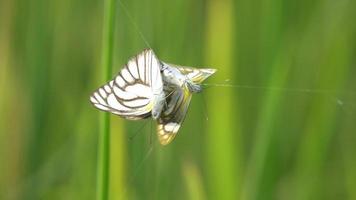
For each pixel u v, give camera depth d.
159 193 1.21
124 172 1.18
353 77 1.26
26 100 1.25
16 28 1.26
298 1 1.24
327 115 1.21
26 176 1.25
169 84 0.99
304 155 1.21
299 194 1.20
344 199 1.22
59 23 1.26
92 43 1.27
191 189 1.15
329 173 1.23
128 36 1.23
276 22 1.22
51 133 1.25
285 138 1.23
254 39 1.23
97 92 0.97
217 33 1.18
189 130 1.23
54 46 1.26
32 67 1.25
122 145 1.17
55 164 1.24
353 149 1.24
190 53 1.23
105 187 1.05
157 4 1.23
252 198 1.15
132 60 0.97
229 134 1.16
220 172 1.15
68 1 1.27
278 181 1.19
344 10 1.26
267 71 1.21
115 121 1.17
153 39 1.23
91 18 1.27
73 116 1.25
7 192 1.24
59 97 1.25
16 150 1.25
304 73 1.25
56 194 1.23
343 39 1.23
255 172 1.15
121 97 0.98
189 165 1.16
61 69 1.26
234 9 1.21
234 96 1.17
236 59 1.23
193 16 1.23
